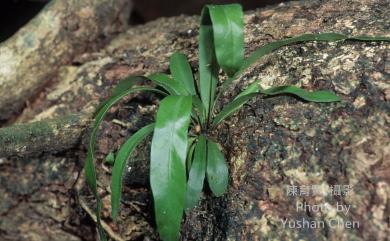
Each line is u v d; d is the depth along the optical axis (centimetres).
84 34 46
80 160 41
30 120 44
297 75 33
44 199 44
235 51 28
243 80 35
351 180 28
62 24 45
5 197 45
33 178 43
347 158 28
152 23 50
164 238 28
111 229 39
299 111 31
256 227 29
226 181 31
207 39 32
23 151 40
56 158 43
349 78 31
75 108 43
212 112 34
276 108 32
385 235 26
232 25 28
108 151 38
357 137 29
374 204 27
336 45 33
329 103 30
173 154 27
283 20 39
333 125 29
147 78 33
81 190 40
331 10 38
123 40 48
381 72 30
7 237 46
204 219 32
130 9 52
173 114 28
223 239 30
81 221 42
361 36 33
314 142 29
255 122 32
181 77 34
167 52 43
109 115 39
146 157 36
